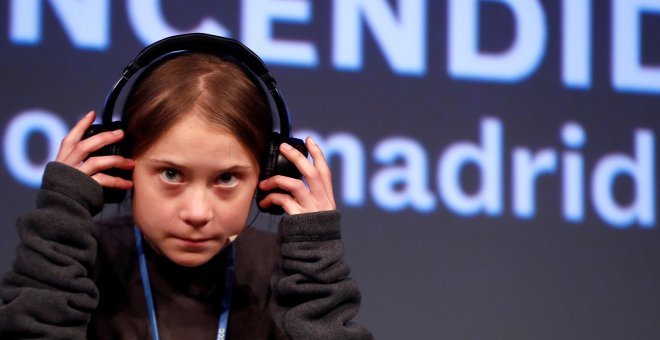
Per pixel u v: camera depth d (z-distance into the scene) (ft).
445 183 14.62
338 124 14.38
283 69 14.21
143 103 6.86
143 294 7.98
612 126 15.26
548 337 14.73
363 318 14.14
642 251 15.17
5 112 13.41
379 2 14.62
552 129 15.03
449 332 14.40
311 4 14.38
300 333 7.31
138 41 13.79
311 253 7.50
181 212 6.83
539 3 15.14
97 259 8.00
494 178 14.78
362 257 14.24
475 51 14.89
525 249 14.78
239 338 7.96
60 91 13.58
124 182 7.34
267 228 11.25
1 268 13.23
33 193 13.41
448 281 14.47
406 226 14.43
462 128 14.75
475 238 14.62
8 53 13.46
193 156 6.68
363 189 14.35
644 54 15.47
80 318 7.09
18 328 6.88
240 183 6.97
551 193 14.96
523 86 14.99
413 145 14.57
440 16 14.82
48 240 7.14
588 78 15.24
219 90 6.82
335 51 14.44
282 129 7.72
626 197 15.23
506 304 14.62
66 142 7.43
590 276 14.94
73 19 13.66
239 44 7.41
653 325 15.06
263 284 8.22
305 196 7.66
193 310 7.96
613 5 15.39
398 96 14.60
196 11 13.93
